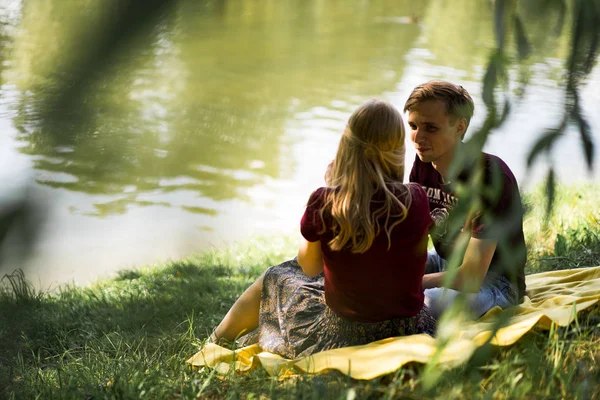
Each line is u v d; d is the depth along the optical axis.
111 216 9.21
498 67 0.91
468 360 3.01
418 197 3.52
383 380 3.24
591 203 7.88
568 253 5.81
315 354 3.48
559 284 4.62
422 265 3.62
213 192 11.93
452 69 27.31
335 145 17.02
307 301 3.96
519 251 1.26
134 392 3.40
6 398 3.28
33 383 3.77
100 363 4.21
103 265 8.41
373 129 3.39
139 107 0.61
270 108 20.17
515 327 3.42
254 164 13.48
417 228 3.51
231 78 22.92
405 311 3.65
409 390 3.02
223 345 4.36
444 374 2.91
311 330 3.84
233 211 11.41
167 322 5.15
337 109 21.25
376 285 3.55
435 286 4.07
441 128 3.89
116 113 0.46
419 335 3.52
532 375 2.96
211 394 3.47
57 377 4.00
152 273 7.76
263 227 11.38
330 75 25.81
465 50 30.52
